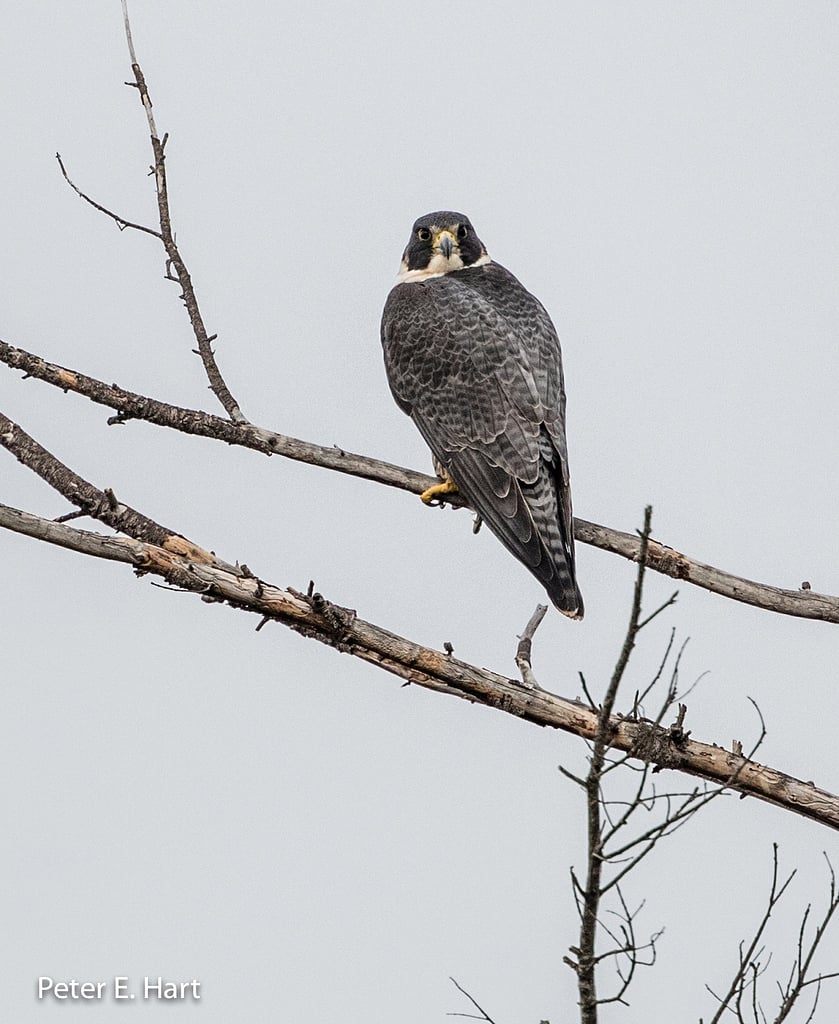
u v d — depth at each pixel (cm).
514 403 1244
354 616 880
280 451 1105
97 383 1037
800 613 1098
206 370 1082
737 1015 745
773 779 919
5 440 860
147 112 1086
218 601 864
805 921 757
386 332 1334
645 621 624
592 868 653
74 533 831
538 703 905
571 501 1222
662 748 907
